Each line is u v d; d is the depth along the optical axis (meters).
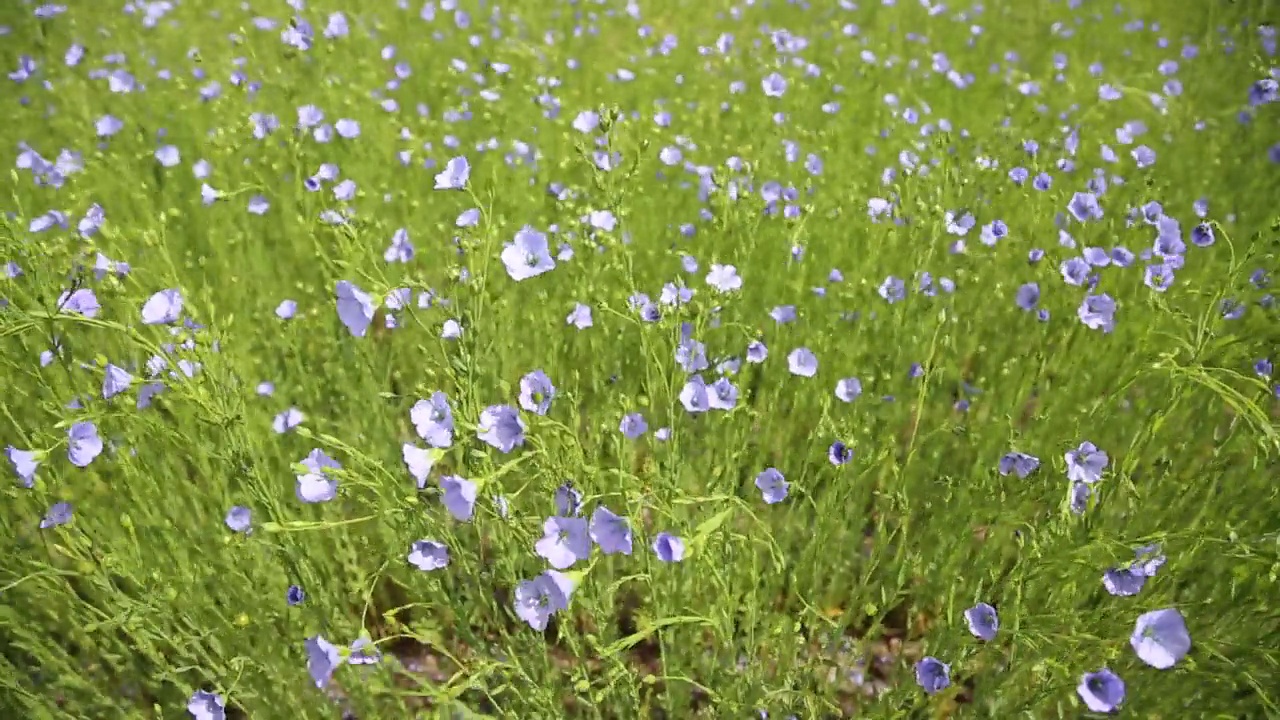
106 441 0.59
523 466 0.59
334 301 0.72
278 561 0.59
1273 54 1.50
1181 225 1.01
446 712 0.45
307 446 0.72
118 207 0.95
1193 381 0.54
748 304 0.85
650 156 1.11
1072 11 1.83
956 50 1.63
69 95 1.23
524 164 1.05
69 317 0.46
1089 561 0.49
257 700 0.56
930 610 0.67
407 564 0.56
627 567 0.65
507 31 1.62
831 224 0.97
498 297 0.72
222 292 0.83
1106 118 1.36
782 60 1.49
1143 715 0.52
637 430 0.59
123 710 0.56
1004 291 0.91
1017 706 0.50
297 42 1.17
